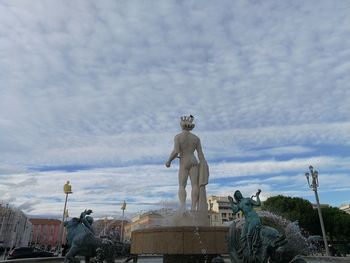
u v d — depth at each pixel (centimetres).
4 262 1117
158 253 1013
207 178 1252
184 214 1159
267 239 784
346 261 1591
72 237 1110
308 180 2884
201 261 1009
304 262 809
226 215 6153
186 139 1273
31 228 11138
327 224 4603
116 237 1320
